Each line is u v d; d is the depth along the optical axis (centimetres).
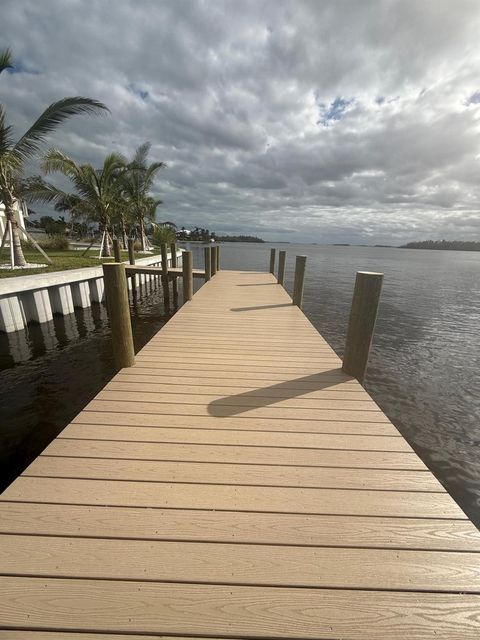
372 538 118
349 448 171
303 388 239
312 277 2028
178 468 152
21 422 337
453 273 2728
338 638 89
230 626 91
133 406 209
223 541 115
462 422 391
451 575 106
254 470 152
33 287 608
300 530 121
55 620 91
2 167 734
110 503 130
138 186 1653
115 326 259
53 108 716
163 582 101
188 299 579
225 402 216
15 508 126
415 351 648
